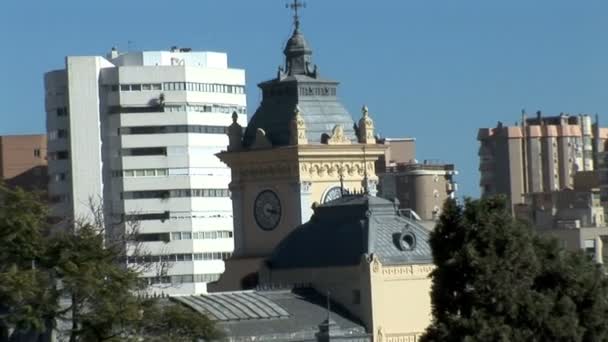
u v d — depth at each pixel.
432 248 169.50
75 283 151.75
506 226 167.25
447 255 168.00
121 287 154.00
